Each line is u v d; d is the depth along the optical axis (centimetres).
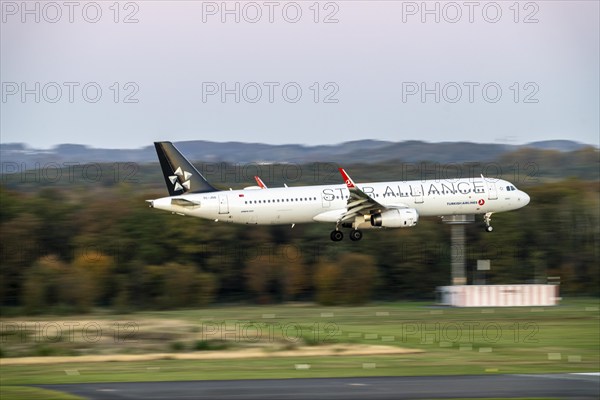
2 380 11900
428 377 11662
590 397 9825
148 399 9800
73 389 10619
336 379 11469
